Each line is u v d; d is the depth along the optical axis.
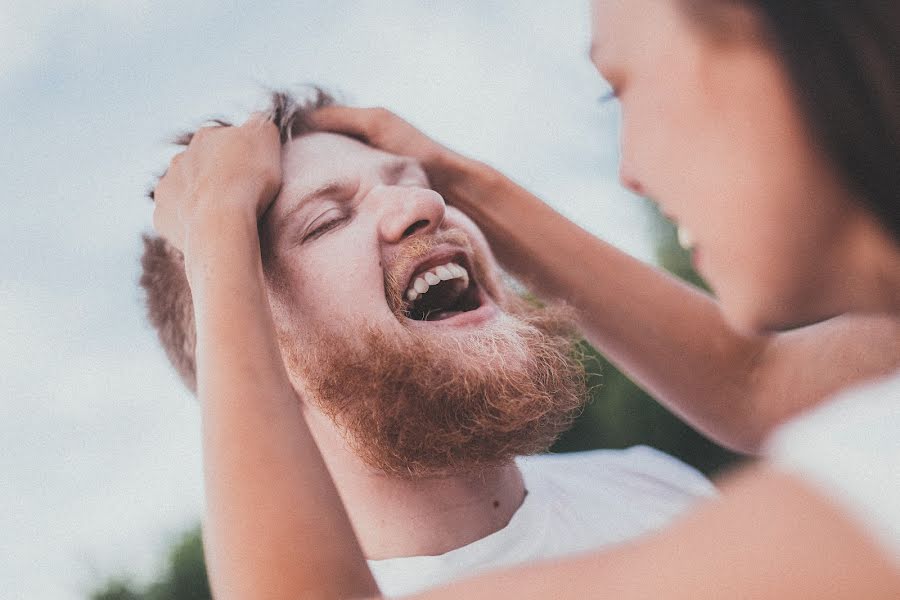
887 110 0.50
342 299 1.31
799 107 0.53
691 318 1.31
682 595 0.47
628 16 0.61
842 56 0.51
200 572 4.30
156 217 1.29
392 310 1.33
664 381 1.34
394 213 1.33
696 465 4.13
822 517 0.46
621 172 0.70
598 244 1.39
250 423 0.82
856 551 0.45
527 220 1.42
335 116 1.50
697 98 0.57
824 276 0.58
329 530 0.75
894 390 0.48
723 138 0.57
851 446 0.47
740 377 1.29
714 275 0.62
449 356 1.28
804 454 0.49
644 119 0.62
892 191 0.52
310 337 1.31
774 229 0.57
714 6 0.56
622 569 0.51
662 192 0.63
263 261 1.34
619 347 1.37
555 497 1.40
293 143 1.42
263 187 1.23
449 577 1.23
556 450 4.14
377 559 1.29
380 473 1.28
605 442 4.14
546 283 1.41
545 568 0.54
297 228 1.33
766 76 0.55
